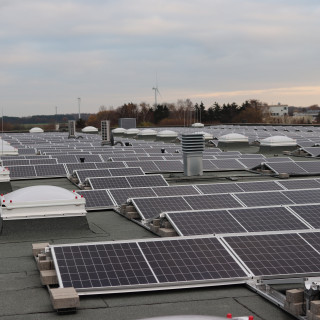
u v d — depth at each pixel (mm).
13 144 85438
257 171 44812
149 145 76125
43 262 15977
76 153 60344
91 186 33375
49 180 41656
